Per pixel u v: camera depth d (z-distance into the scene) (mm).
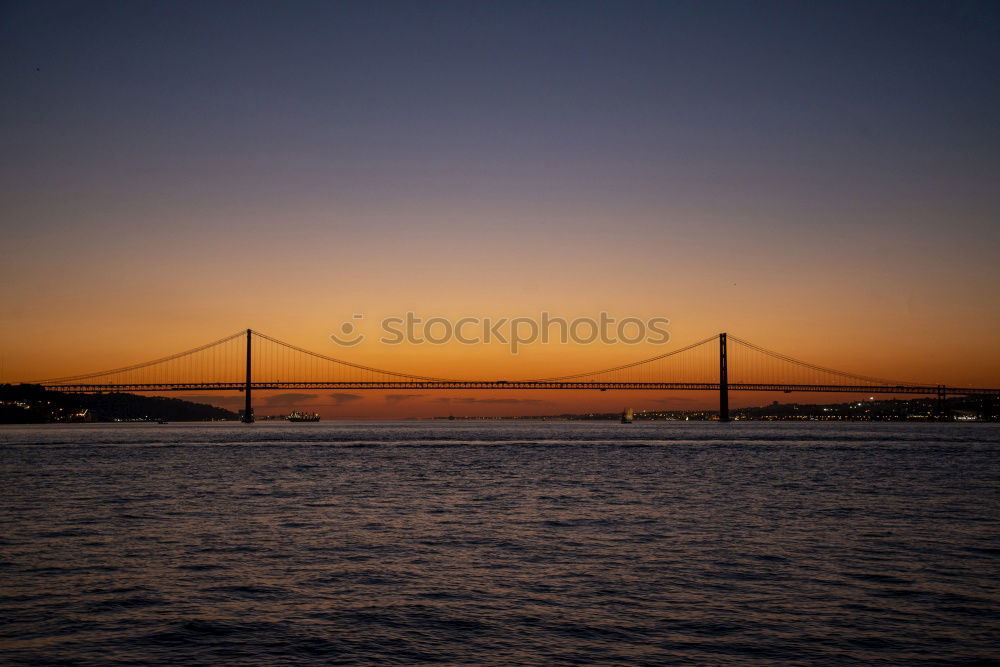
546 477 51094
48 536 25969
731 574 20078
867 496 38438
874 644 14688
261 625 15797
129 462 66625
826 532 26688
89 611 16719
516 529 27578
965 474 53031
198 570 20594
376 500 37031
